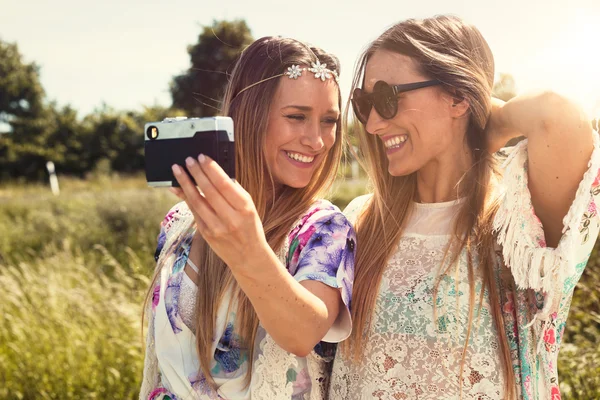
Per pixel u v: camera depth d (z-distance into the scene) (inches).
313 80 69.5
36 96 1573.6
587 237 59.3
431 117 66.2
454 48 66.4
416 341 66.9
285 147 70.3
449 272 67.1
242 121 70.8
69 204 469.4
